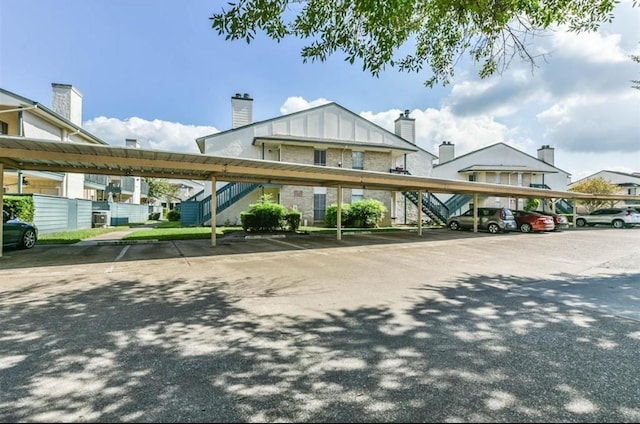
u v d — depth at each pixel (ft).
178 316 13.16
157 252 31.24
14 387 7.80
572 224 79.10
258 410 6.91
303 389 7.74
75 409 6.94
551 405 7.07
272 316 13.17
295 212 54.29
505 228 57.41
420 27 14.98
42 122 51.26
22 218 39.52
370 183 46.78
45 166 32.12
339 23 13.76
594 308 14.29
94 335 11.13
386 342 10.57
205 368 8.80
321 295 16.49
